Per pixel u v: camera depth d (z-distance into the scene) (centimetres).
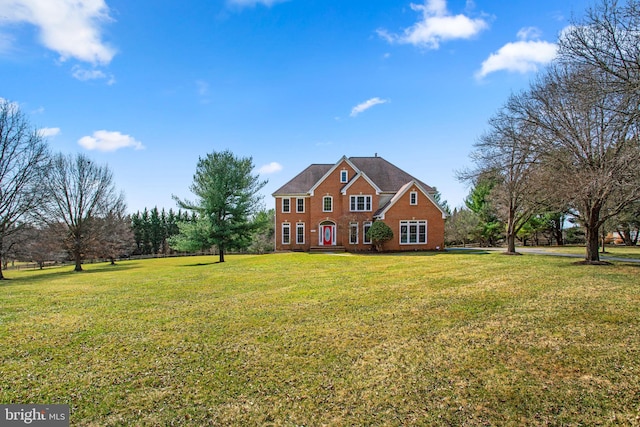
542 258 2173
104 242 3838
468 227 4522
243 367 588
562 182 1644
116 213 4069
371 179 3859
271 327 812
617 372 523
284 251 3672
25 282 2134
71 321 911
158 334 781
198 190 3228
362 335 731
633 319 764
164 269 2580
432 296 1080
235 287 1426
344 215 3491
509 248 2744
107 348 693
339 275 1659
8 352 677
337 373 555
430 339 693
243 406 464
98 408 464
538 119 1777
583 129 1584
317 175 3925
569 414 425
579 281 1247
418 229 3366
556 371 535
